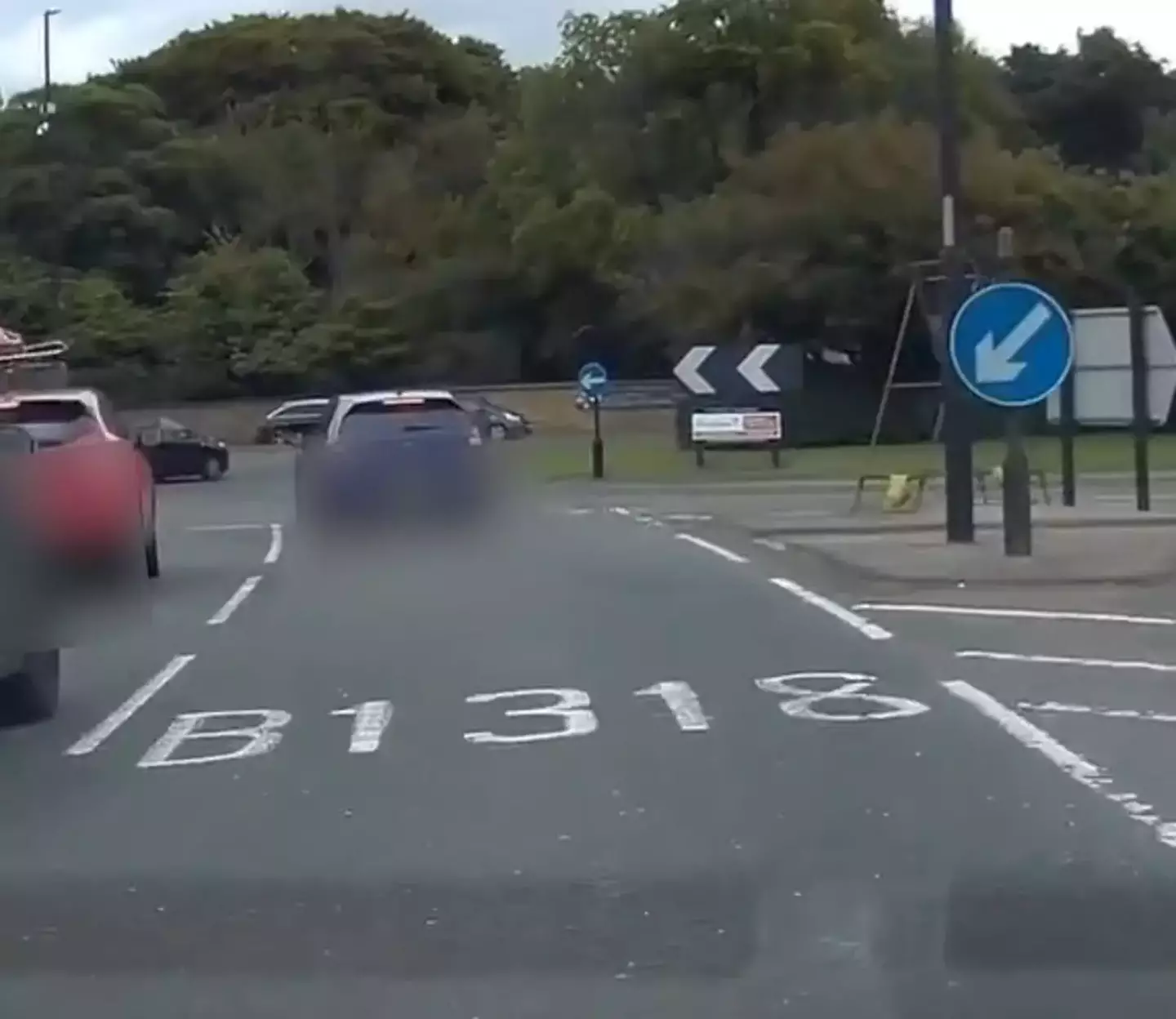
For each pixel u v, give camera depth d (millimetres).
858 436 57469
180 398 72438
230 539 29016
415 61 89125
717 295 56844
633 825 9391
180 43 90062
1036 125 86812
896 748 11195
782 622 16922
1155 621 16609
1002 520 25453
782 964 7180
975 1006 6664
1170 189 61094
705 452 49781
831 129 60438
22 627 11695
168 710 13203
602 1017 6613
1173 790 10016
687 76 71000
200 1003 6859
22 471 11797
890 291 55906
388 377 73250
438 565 23094
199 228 79188
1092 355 27469
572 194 72562
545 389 70438
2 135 76938
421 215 77812
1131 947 7344
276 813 9875
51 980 7160
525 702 12984
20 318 71312
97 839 9375
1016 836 9078
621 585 20312
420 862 8781
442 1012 6699
